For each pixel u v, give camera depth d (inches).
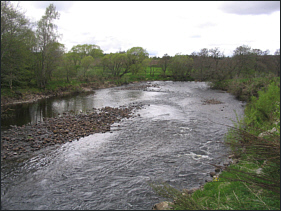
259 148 388.8
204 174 519.8
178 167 561.0
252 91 1624.0
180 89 2439.7
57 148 694.5
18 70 1727.4
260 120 698.8
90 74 2726.4
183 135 825.5
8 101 1497.3
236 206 325.7
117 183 486.3
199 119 1069.1
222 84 2453.2
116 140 773.3
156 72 4296.3
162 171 540.7
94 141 763.4
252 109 739.4
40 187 470.6
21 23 1464.1
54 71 2112.5
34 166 568.1
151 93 2123.5
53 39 1914.4
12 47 1461.6
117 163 589.0
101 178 509.7
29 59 1801.2
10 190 457.4
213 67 2694.4
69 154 649.6
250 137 429.1
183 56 3708.2
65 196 438.3
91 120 1039.0
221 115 1157.7
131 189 461.1
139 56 3499.0
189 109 1325.0
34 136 799.7
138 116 1134.4
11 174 524.4
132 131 877.8
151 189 459.2
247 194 356.2
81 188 467.2
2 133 828.6
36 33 1841.8
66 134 826.2
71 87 2214.6
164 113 1209.4
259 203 317.1
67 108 1364.4
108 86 2704.2
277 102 705.0
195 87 2640.3
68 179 505.4
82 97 1856.5
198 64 3255.4
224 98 1785.2
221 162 582.9
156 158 619.5
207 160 601.3
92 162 595.8
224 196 369.7
